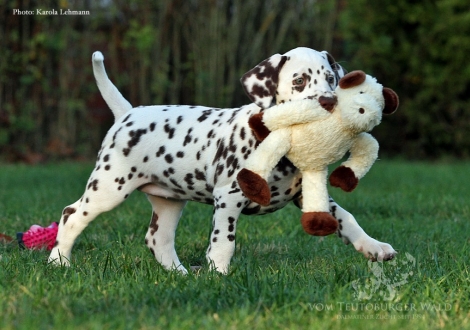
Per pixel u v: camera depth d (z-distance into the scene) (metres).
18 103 20.23
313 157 6.64
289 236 9.72
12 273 6.96
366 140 6.85
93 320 5.36
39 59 20.22
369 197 13.52
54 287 6.31
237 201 7.17
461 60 22.70
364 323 5.48
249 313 5.68
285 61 7.25
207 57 21.62
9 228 10.15
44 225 10.37
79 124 21.36
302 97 7.07
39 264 7.46
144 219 10.81
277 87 7.25
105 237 9.38
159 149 7.76
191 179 7.64
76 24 20.64
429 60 23.20
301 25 22.75
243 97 22.25
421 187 15.43
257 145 7.12
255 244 9.16
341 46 24.08
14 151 20.30
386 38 22.61
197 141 7.61
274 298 6.00
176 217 8.34
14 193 13.97
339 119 6.54
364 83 6.54
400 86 23.98
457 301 6.06
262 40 22.17
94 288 6.37
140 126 7.91
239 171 6.71
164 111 8.00
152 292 6.18
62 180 16.11
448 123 23.88
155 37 20.84
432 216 11.77
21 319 5.38
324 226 6.67
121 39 21.00
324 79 7.18
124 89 21.53
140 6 20.80
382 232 9.95
